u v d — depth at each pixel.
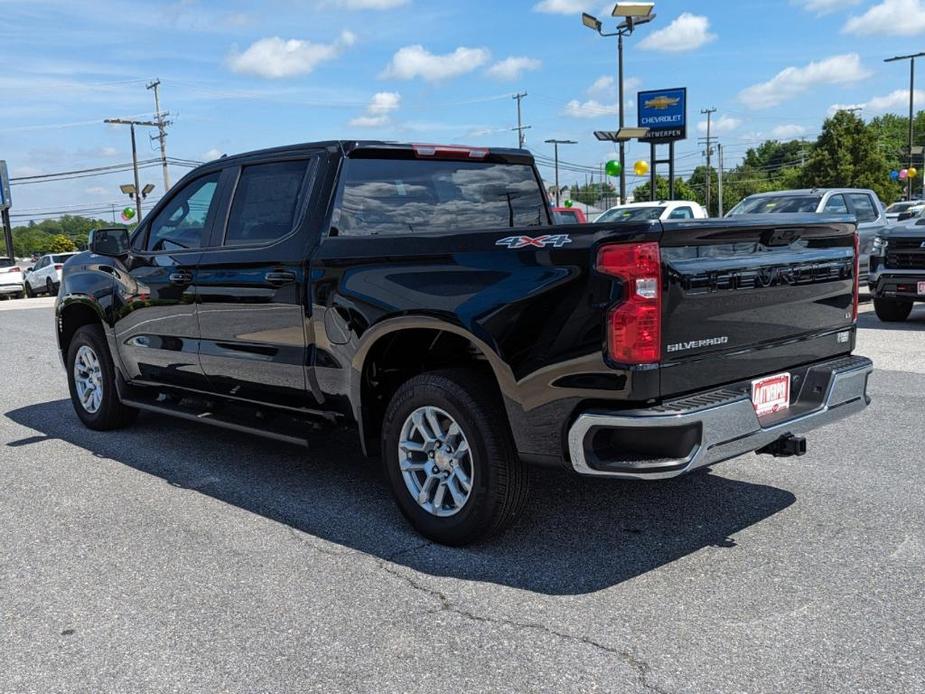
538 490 4.70
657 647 2.97
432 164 4.89
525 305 3.45
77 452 5.89
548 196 5.50
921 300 10.65
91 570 3.79
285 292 4.52
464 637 3.09
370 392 4.28
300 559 3.85
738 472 4.96
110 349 6.08
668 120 32.44
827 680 2.73
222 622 3.26
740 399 3.43
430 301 3.76
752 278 3.63
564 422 3.40
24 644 3.13
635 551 3.83
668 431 3.22
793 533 4.00
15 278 31.31
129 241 5.79
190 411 5.43
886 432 5.75
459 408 3.73
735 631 3.07
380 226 4.59
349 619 3.25
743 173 127.56
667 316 3.27
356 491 4.83
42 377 9.34
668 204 17.06
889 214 28.31
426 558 3.82
